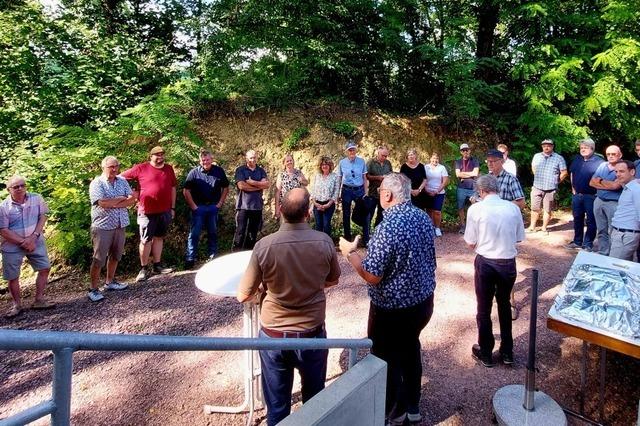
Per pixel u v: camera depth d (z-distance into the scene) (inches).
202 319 166.2
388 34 336.2
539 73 366.3
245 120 311.4
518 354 139.1
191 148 273.1
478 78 390.6
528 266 223.3
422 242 98.0
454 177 343.6
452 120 365.4
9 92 275.0
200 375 129.0
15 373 130.2
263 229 281.0
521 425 101.1
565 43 361.7
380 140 331.3
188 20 332.8
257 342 63.6
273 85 323.6
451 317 166.7
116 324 161.5
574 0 371.2
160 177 207.9
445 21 372.2
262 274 86.5
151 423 107.0
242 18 327.0
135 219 241.9
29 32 278.7
